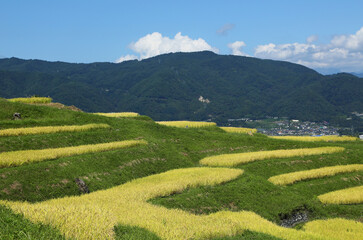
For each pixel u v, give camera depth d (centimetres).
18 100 5281
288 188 3431
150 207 2217
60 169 2911
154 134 5112
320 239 2017
